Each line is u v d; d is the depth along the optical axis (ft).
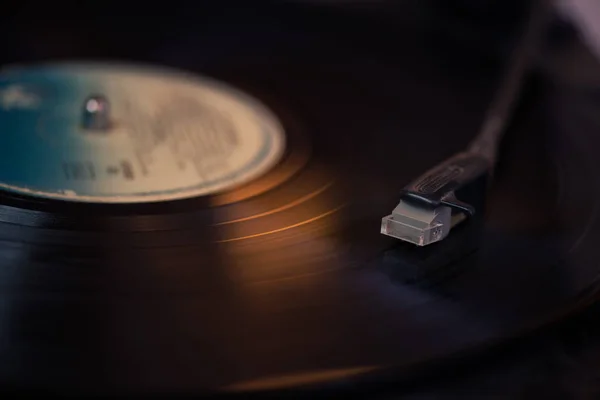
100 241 1.01
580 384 0.90
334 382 0.86
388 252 1.00
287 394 0.85
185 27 1.49
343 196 1.09
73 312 0.91
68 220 1.03
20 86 1.29
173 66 1.38
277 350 0.89
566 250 1.02
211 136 1.21
